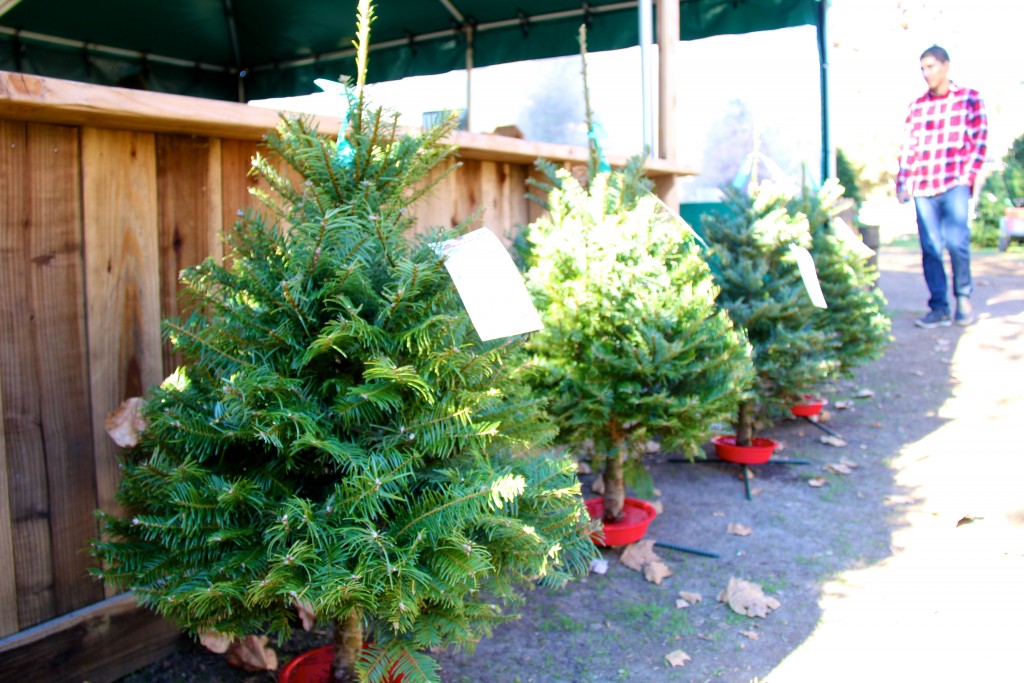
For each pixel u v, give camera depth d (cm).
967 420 500
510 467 184
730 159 697
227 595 157
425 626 166
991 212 1252
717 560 321
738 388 289
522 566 182
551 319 286
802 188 484
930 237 670
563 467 196
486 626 186
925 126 656
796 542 337
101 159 208
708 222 445
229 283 183
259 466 176
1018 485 387
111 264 212
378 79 791
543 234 302
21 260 194
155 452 168
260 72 848
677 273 298
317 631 261
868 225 758
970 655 246
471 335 189
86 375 209
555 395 285
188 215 229
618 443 301
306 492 176
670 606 283
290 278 170
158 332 224
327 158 180
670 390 294
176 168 225
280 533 156
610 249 284
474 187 339
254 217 186
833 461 443
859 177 1930
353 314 162
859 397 565
